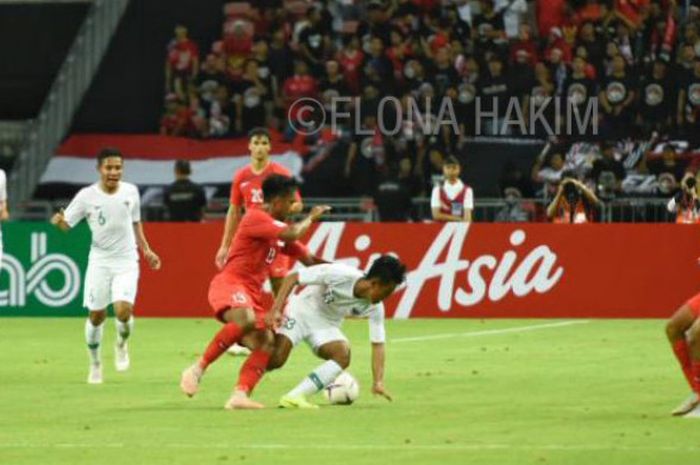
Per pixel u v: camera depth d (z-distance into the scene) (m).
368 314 31.12
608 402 32.50
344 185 72.69
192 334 50.56
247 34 75.12
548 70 72.12
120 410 31.45
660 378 37.38
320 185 72.75
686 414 29.89
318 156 73.00
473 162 71.69
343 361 31.30
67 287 57.09
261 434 27.55
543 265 55.78
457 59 72.62
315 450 25.58
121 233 37.97
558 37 72.31
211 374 38.69
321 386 31.30
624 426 28.47
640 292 55.62
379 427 28.41
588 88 71.69
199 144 75.00
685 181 56.81
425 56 72.75
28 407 32.12
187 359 42.78
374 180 72.31
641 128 71.31
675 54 71.88
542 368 39.91
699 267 55.38
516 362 41.47
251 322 31.08
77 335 50.50
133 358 43.19
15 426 29.03
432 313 55.97
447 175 57.22
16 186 76.50
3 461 24.69
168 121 75.56
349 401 31.94
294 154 73.25
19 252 57.28
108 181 37.84
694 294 55.41
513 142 71.69
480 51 72.62
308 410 30.92
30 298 57.25
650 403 32.28
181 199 65.31
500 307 55.81
